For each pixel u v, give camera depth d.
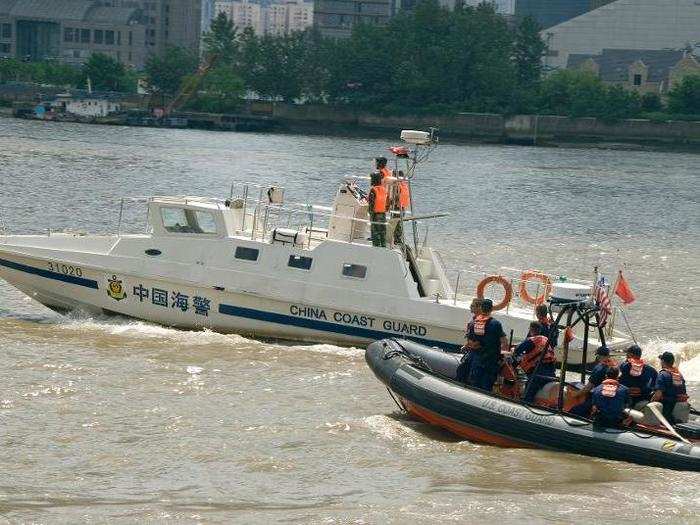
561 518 30.42
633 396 36.81
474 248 89.50
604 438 35.19
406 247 49.66
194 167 155.25
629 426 35.69
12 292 58.16
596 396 35.66
